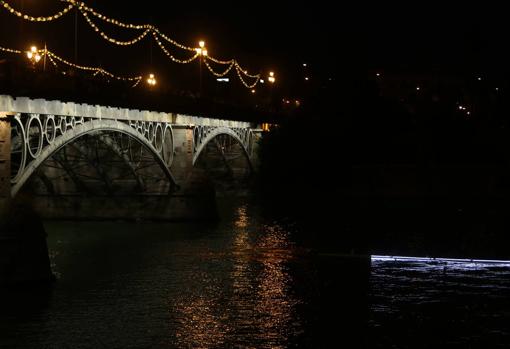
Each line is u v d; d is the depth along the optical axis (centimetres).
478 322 3516
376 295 4012
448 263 4962
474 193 10056
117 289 4103
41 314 3600
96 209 7275
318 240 5978
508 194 9950
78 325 3434
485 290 4134
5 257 4041
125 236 6184
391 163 10731
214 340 3234
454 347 3161
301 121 10669
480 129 11206
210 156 10212
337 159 10450
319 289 4131
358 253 5375
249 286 4203
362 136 10638
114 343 3197
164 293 4031
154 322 3491
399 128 11119
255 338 3266
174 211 7200
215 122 8231
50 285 4178
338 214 8075
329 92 10844
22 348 3139
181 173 7231
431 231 6581
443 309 3725
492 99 12088
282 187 10500
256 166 10506
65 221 7288
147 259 5038
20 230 4097
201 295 3988
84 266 4762
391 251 5466
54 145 4922
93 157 6969
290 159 10456
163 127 6912
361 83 10900
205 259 5044
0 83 4238
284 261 5006
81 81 5119
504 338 3306
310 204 9319
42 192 7356
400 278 4466
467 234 6391
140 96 6050
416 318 3584
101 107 5544
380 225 7050
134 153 7106
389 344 3219
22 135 4556
